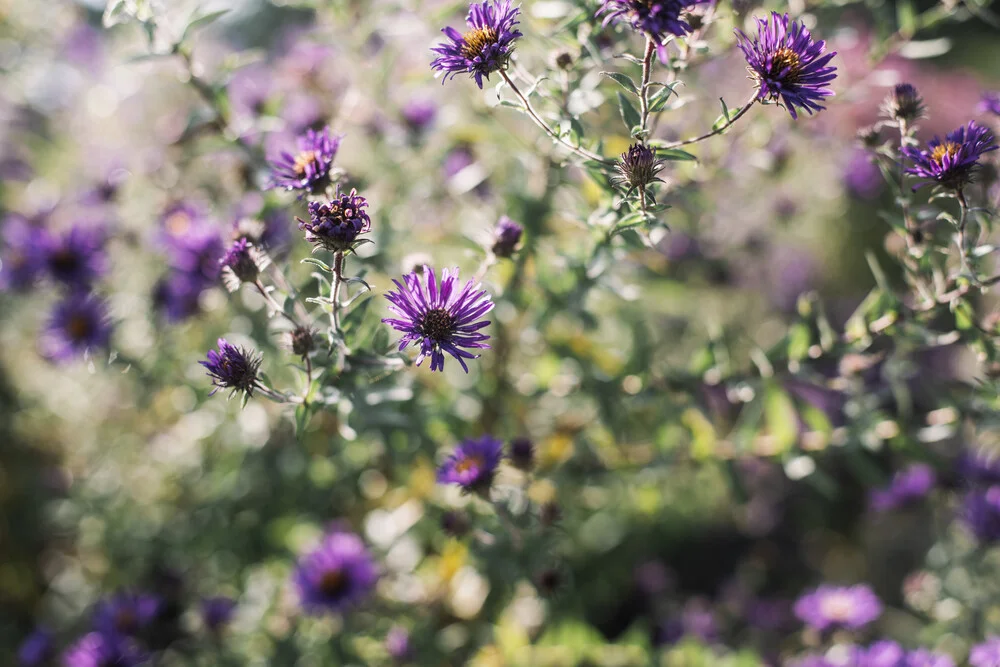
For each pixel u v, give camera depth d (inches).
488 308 16.3
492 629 23.8
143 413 26.1
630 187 16.8
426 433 21.6
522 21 20.4
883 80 21.8
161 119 27.3
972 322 18.7
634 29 16.3
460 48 16.4
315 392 18.0
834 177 26.0
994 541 22.2
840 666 21.8
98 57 28.8
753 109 22.5
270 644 23.5
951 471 22.6
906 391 21.3
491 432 23.5
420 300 16.3
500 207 22.5
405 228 22.5
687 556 30.6
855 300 34.6
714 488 28.3
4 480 28.2
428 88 23.5
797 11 20.4
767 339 30.0
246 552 24.8
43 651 24.3
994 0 52.8
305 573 22.2
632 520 27.9
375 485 24.6
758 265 29.2
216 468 24.9
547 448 23.4
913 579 24.7
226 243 19.6
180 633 23.4
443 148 23.1
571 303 20.7
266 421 23.5
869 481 21.4
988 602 22.8
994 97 18.1
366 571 22.3
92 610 25.1
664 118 21.8
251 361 17.8
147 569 25.4
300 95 24.8
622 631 28.3
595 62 18.5
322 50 25.1
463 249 22.0
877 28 22.3
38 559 28.6
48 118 30.1
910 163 18.7
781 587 30.4
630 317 25.3
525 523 20.9
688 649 23.7
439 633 23.5
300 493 24.2
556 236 22.5
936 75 42.3
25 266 23.2
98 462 26.9
